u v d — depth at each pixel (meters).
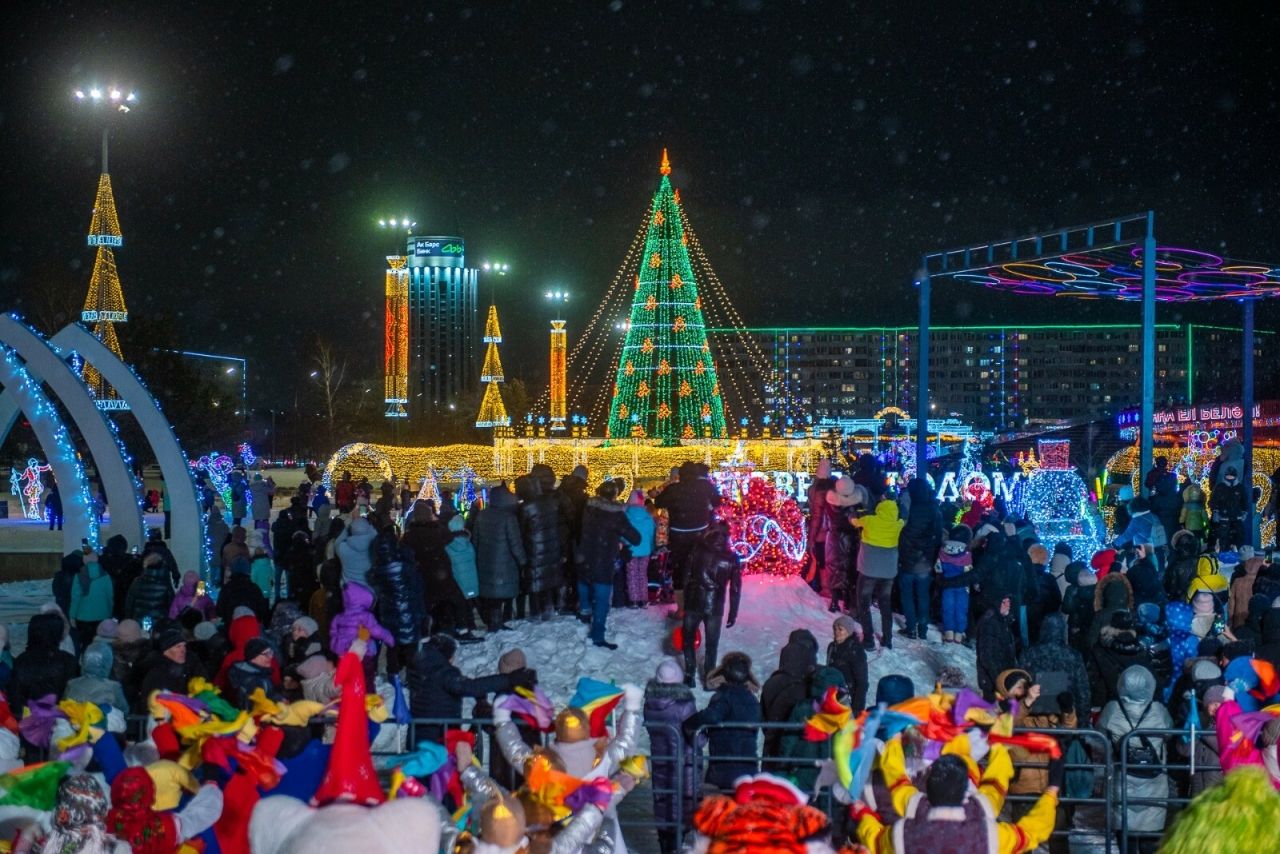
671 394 64.12
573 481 15.06
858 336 187.00
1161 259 19.94
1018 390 187.62
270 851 4.50
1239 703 8.16
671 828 8.22
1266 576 12.44
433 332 171.25
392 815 4.44
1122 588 12.05
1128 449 33.78
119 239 37.94
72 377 20.12
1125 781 7.81
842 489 14.67
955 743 5.85
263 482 27.50
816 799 7.89
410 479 45.16
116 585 15.61
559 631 13.67
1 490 47.38
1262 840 4.05
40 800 5.57
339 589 13.44
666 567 15.71
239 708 8.52
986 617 10.70
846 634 9.59
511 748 6.55
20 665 9.18
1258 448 31.91
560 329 72.94
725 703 8.30
